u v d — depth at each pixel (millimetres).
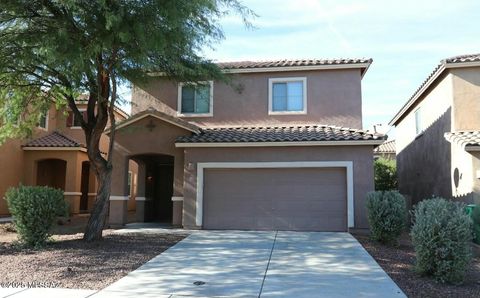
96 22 10062
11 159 21500
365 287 7930
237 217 15703
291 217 15453
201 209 15719
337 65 17469
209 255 10734
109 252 10922
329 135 15430
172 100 18438
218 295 7363
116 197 16781
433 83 18250
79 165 23141
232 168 15914
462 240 8430
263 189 15711
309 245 12172
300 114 17719
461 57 16359
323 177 15461
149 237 13500
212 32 12000
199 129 16953
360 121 17375
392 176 25688
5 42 10969
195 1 10297
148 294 7391
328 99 17656
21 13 10734
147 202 19641
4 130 15109
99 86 12266
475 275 9125
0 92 14266
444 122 16969
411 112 22312
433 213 8719
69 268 9094
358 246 12047
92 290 7617
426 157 19516
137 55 10836
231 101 18188
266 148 15656
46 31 10516
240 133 16562
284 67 17719
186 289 7711
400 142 24875
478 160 13992
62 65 10891
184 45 11492
